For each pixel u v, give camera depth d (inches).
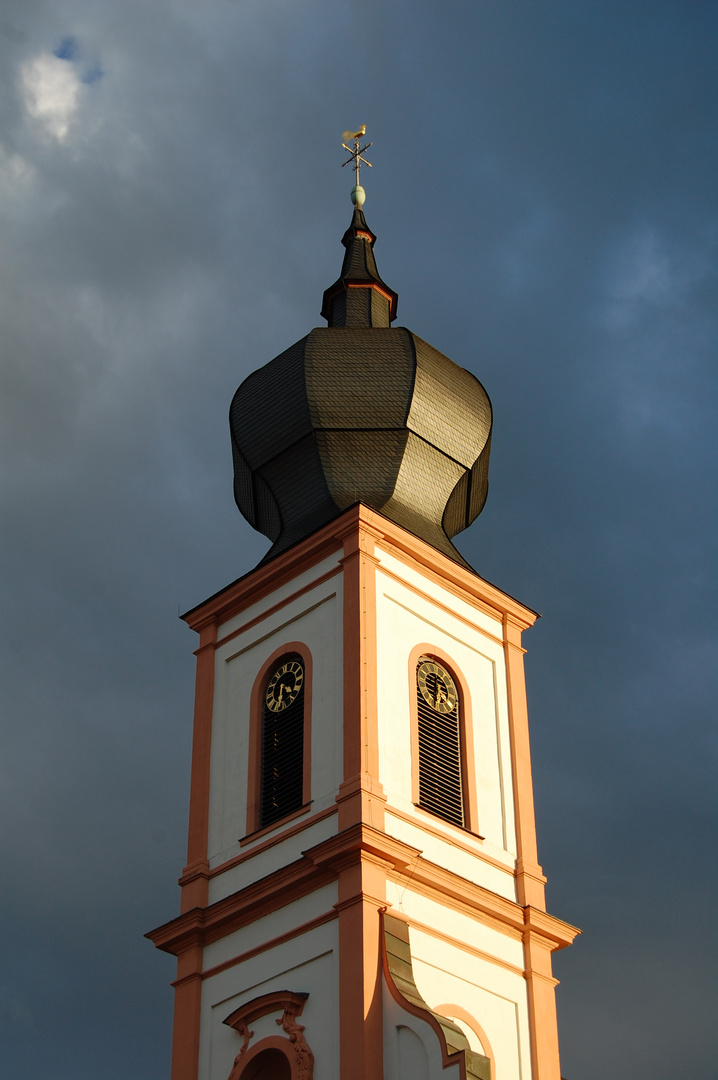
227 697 1803.6
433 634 1781.5
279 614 1798.7
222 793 1738.4
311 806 1635.1
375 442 1925.4
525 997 1636.3
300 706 1720.0
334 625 1726.1
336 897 1557.6
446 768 1710.1
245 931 1625.2
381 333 2007.9
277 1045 1518.2
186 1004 1620.3
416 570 1800.0
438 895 1603.1
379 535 1770.4
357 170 2378.2
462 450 1973.4
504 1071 1576.0
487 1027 1584.6
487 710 1792.6
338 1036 1481.3
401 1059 1451.8
